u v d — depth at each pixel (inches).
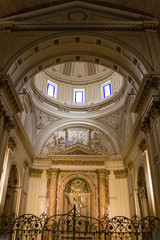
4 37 522.6
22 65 539.5
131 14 552.7
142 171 653.3
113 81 941.2
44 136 893.8
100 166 819.4
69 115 934.4
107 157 831.1
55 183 787.4
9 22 537.3
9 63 485.7
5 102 465.7
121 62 572.1
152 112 442.0
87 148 841.5
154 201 424.2
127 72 565.9
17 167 665.0
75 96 1000.9
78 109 951.0
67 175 811.4
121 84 880.3
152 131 458.9
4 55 498.6
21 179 693.3
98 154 837.8
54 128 913.5
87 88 1002.7
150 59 491.5
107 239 686.5
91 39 543.5
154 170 434.0
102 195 769.6
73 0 568.7
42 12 558.3
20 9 560.1
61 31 536.1
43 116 897.5
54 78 990.4
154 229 388.5
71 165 822.5
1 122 460.4
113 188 805.2
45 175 824.3
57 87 992.2
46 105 906.1
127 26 538.3
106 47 551.8
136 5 546.6
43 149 877.8
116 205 775.1
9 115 484.4
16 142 617.3
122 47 517.0
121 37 526.3
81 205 775.1
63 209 770.2
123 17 554.6
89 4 565.6
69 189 808.3
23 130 645.3
